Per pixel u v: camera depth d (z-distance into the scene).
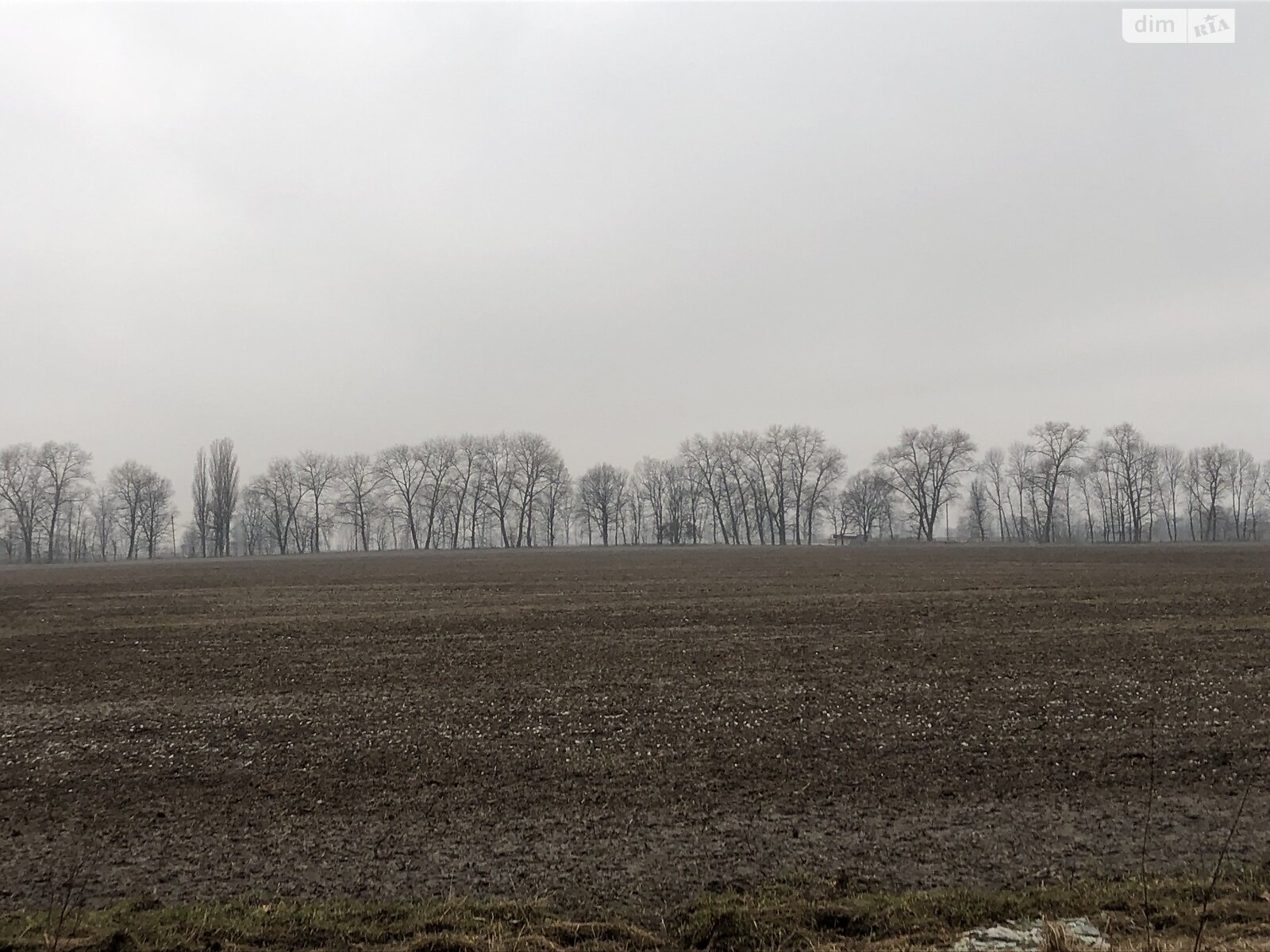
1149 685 14.70
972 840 8.41
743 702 13.98
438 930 6.72
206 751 11.70
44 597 33.34
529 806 9.48
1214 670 15.81
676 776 10.42
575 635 21.17
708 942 6.61
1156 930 6.50
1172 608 24.09
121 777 10.68
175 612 27.19
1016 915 6.84
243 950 6.44
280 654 19.09
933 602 26.56
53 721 13.48
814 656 17.77
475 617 24.69
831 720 12.83
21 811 9.59
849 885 7.44
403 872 7.86
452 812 9.34
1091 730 12.10
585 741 11.94
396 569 51.94
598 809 9.37
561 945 6.52
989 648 18.34
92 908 7.24
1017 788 9.87
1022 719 12.73
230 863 8.09
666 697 14.47
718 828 8.78
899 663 16.89
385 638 21.11
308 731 12.63
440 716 13.44
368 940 6.58
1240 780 10.02
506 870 7.86
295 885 7.59
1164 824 8.75
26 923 6.83
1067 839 8.43
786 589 31.84
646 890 7.45
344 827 8.93
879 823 8.86
